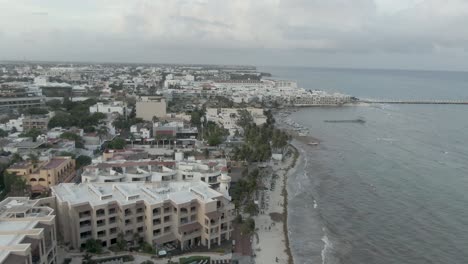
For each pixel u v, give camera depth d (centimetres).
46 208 11569
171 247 12650
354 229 15575
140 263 11556
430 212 17300
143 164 17125
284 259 12850
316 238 14700
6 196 15475
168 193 13525
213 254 12412
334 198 18850
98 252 11988
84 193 13312
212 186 16138
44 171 16512
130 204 12431
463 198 19000
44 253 9944
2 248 8669
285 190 19525
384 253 13775
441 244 14450
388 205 18062
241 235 14200
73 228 12131
